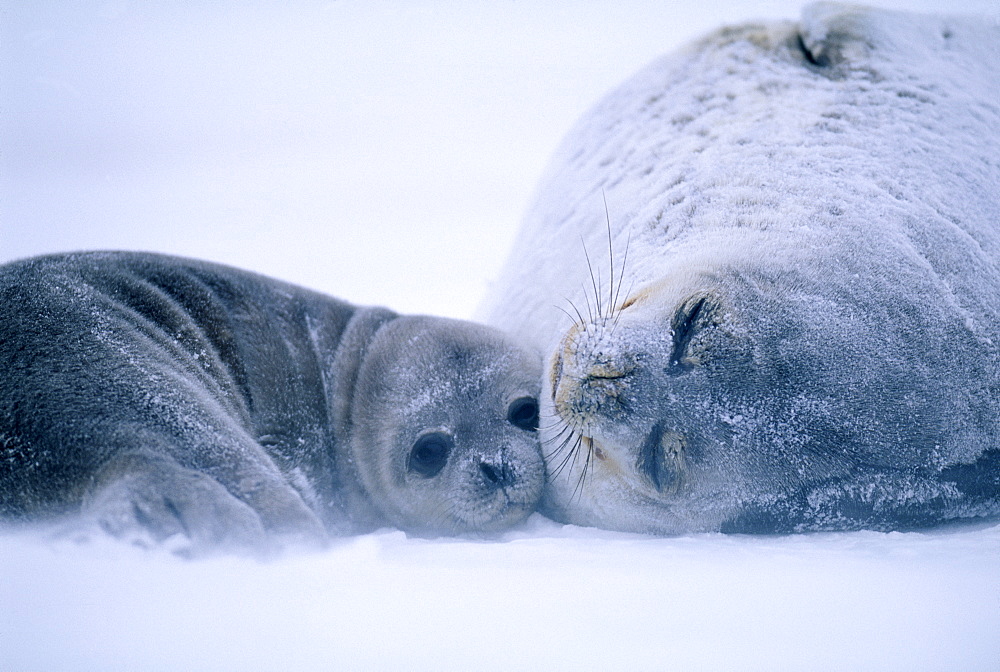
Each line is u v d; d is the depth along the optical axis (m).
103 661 5.74
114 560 6.94
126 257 10.12
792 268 9.85
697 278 9.97
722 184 11.39
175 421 7.91
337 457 11.11
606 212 12.47
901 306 9.66
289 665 5.77
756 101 12.84
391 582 7.31
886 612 6.62
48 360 8.02
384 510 11.16
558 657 5.97
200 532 7.02
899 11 13.92
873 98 12.48
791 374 9.35
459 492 10.66
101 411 7.75
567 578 7.48
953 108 12.35
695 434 9.44
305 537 7.42
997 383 9.56
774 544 8.91
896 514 9.31
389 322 11.95
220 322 10.20
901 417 9.28
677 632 6.33
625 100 14.09
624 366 9.48
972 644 6.06
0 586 6.65
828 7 13.86
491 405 11.03
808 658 5.93
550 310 12.30
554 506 10.92
